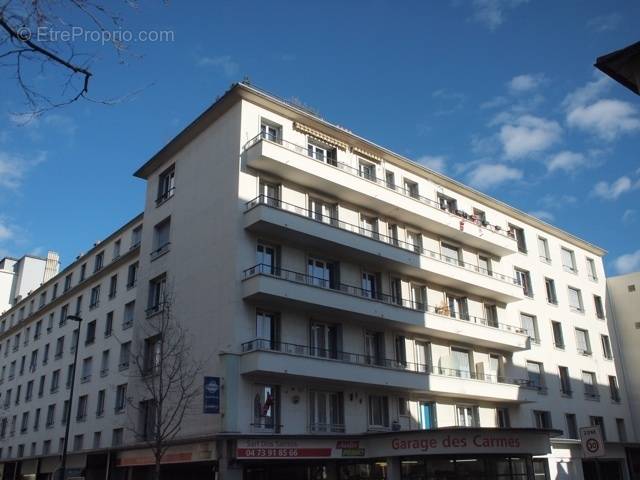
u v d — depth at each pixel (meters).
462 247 34.06
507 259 36.88
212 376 23.47
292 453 22.62
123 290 37.50
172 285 28.02
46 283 49.75
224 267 24.89
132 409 28.11
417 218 30.94
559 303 39.38
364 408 26.28
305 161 26.58
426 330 29.09
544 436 23.61
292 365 23.23
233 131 26.81
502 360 33.50
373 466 24.28
